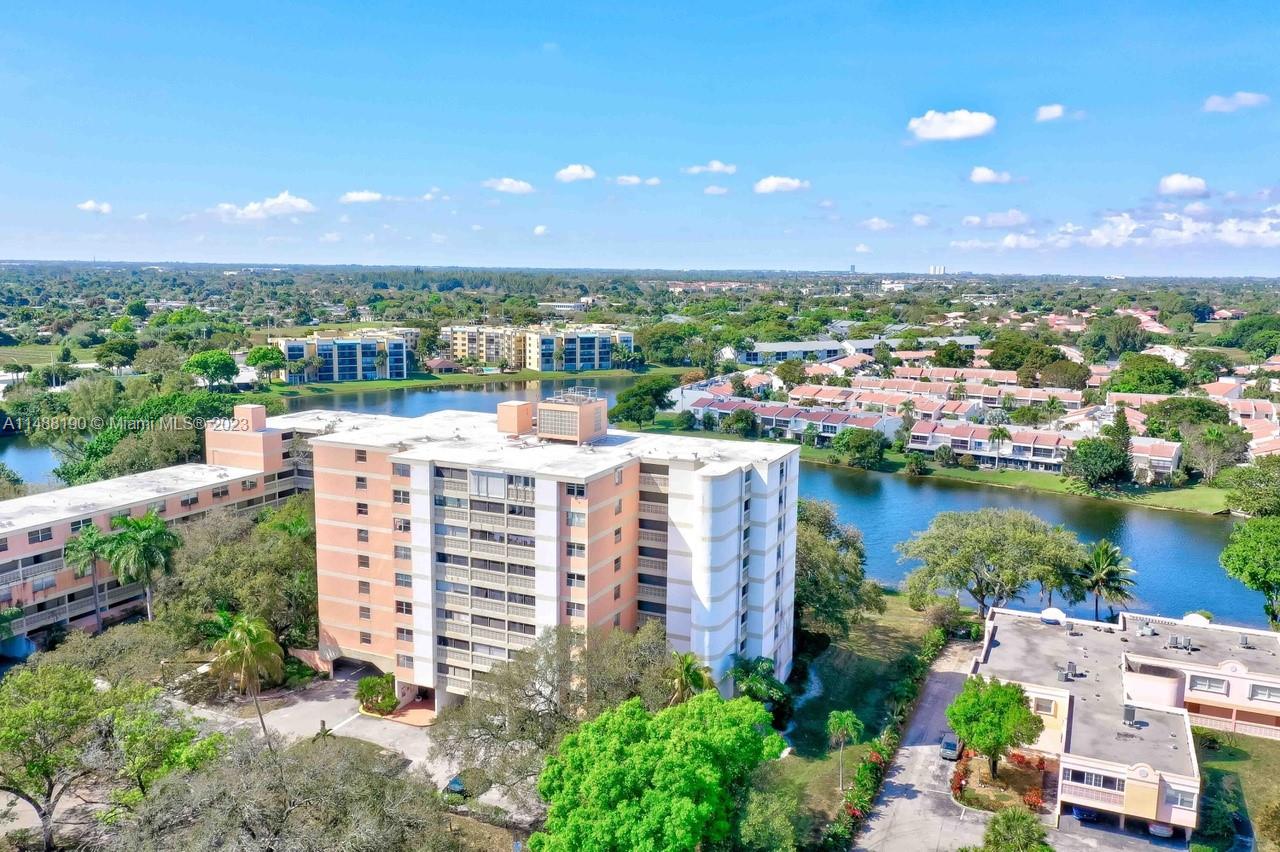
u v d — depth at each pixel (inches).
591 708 2746.1
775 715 3326.8
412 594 3336.6
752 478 3312.0
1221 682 3243.1
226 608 3587.6
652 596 3383.4
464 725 2696.9
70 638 3125.0
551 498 3043.8
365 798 2187.5
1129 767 2628.0
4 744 2316.7
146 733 2481.5
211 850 1984.5
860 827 2701.8
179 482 4552.2
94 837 2527.1
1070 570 4165.8
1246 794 2878.9
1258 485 6328.7
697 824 2087.8
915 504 6919.3
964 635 4158.5
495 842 2632.9
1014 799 2854.3
